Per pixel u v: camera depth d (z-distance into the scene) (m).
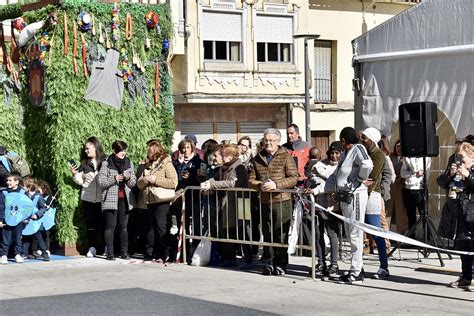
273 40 31.06
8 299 10.71
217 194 13.56
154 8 15.97
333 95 32.97
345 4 33.00
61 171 14.93
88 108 15.11
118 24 15.46
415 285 11.66
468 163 10.79
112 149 15.16
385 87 16.81
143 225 15.20
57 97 14.92
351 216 11.66
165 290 11.33
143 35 15.79
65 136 14.90
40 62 15.12
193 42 28.98
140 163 14.73
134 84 15.69
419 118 13.52
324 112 32.50
